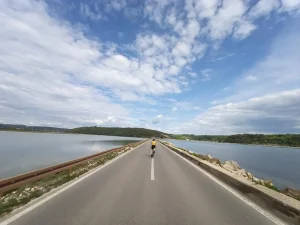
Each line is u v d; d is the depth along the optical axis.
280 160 51.34
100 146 49.09
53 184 8.01
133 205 5.46
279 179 23.89
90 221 4.37
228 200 6.19
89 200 5.83
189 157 19.34
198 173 11.27
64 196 6.22
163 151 29.05
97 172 10.75
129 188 7.34
